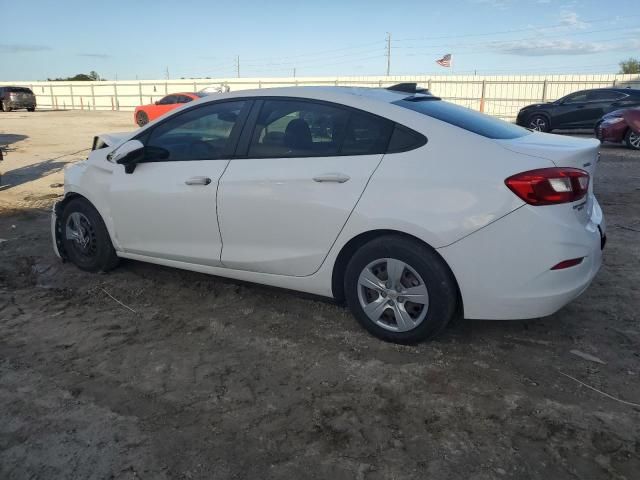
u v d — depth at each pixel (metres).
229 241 3.70
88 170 4.41
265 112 3.59
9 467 2.28
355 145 3.25
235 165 3.61
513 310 2.95
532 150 2.93
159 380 2.96
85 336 3.48
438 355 3.19
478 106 30.84
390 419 2.60
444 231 2.92
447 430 2.52
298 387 2.88
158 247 4.07
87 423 2.58
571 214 2.89
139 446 2.42
